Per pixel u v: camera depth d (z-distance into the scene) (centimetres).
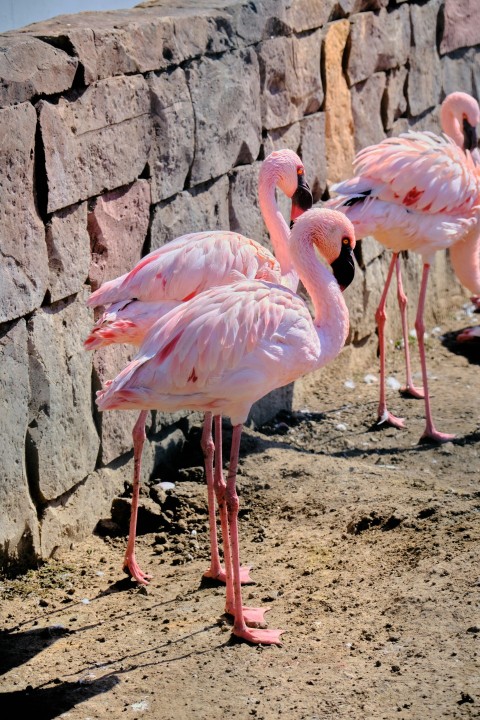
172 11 773
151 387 509
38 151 601
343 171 973
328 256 570
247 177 833
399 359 1016
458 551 571
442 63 1134
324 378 948
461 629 494
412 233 797
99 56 652
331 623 524
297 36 888
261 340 516
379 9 1005
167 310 588
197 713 451
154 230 727
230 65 796
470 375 966
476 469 752
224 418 805
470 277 873
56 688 480
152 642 523
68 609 569
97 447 673
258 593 570
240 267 604
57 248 623
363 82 989
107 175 666
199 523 670
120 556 638
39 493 617
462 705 432
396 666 471
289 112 882
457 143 937
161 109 718
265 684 472
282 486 708
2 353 581
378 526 630
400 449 801
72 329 646
